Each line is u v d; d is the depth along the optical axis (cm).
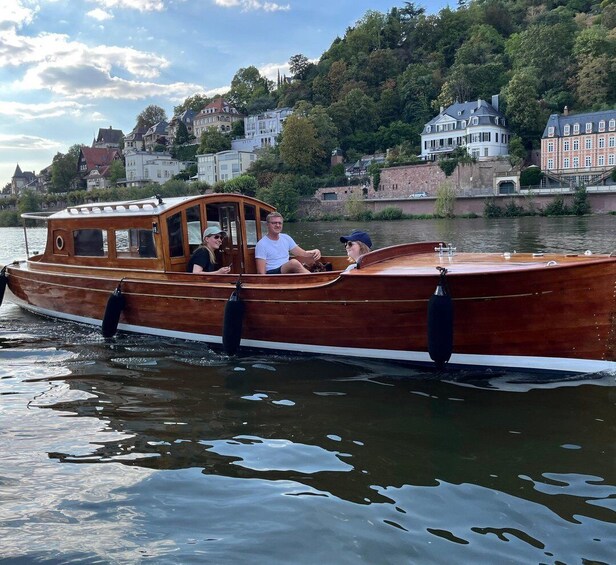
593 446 402
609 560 281
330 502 340
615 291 516
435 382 550
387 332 589
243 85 14388
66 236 880
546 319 535
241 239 796
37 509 337
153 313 750
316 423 461
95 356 686
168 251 741
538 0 12538
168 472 383
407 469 378
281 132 9550
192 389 554
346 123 9644
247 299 659
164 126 13788
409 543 297
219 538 306
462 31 11769
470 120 7625
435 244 743
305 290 615
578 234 2930
